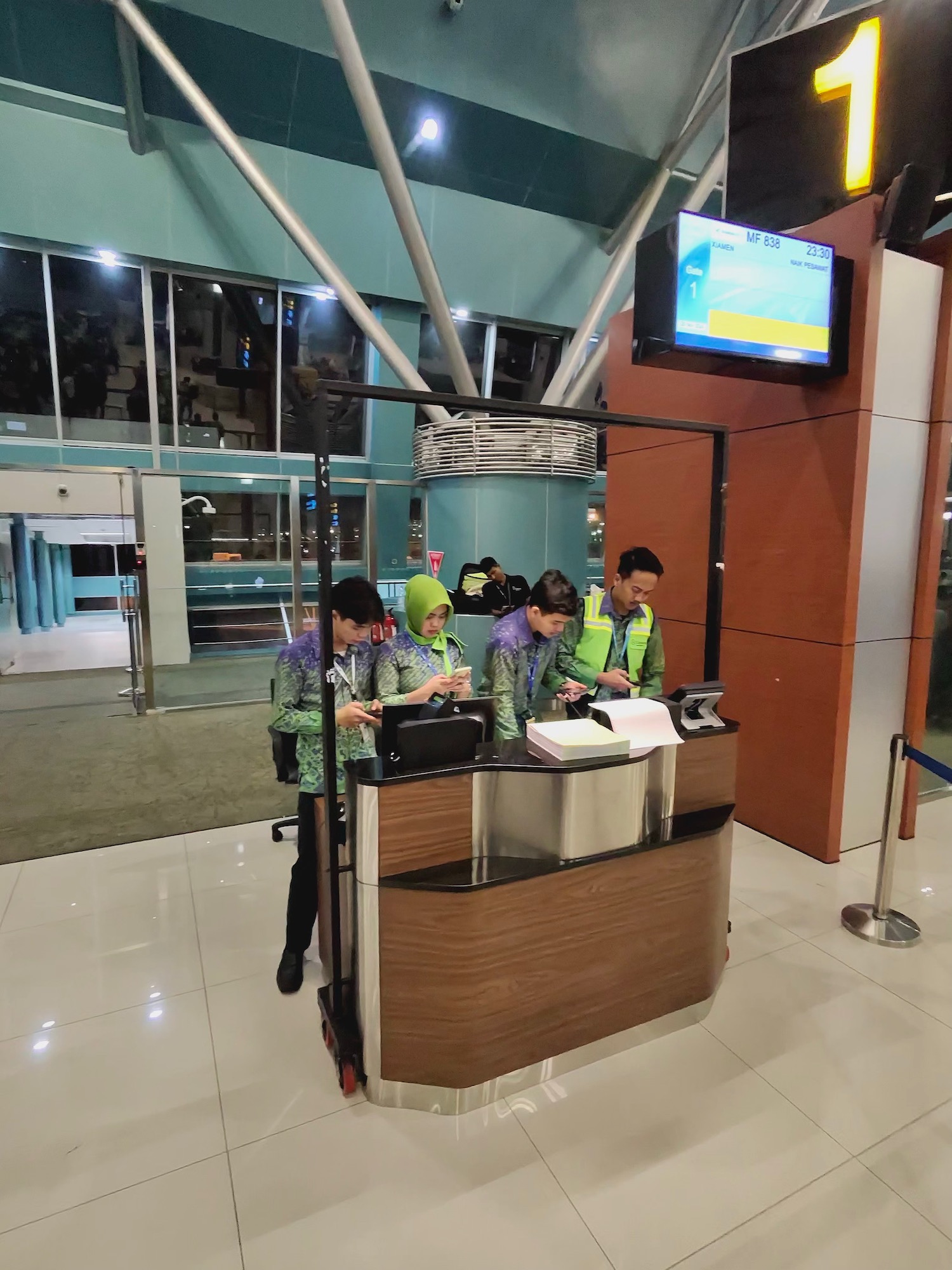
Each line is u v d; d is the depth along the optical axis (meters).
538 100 7.47
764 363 2.73
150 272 7.80
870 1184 1.59
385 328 8.92
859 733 3.25
